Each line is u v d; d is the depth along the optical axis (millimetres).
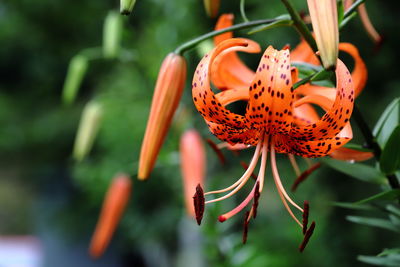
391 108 1585
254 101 1370
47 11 8227
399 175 1709
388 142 1532
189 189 3033
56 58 8875
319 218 5715
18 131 8891
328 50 1234
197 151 3062
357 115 1553
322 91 1562
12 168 10648
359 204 1628
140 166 1705
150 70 3561
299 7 5434
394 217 1719
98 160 7121
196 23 4879
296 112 1641
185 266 5848
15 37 8648
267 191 6398
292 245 5586
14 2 8281
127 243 7434
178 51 1702
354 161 1593
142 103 3721
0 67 9109
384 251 1544
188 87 3816
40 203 9102
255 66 5953
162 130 1696
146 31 4914
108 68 7684
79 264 8172
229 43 1417
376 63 6184
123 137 5566
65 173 8742
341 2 1491
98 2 8078
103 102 3512
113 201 3584
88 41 8578
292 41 5680
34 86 9203
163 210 6246
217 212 2930
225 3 5664
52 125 8773
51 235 8453
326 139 1440
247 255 2926
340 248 5918
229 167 5848
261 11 5605
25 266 11242
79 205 7926
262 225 6082
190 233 5266
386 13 6203
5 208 17594
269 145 1512
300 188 6125
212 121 1496
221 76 1600
